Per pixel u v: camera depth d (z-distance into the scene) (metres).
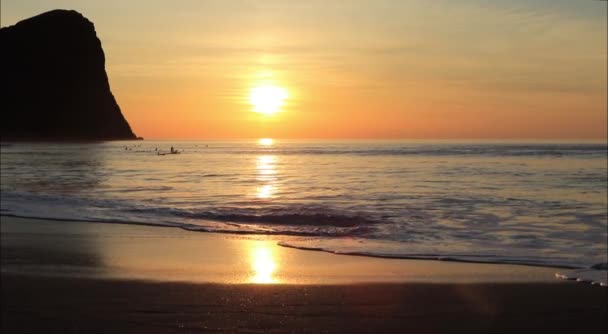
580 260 9.67
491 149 79.00
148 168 41.59
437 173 33.38
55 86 145.62
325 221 14.82
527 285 7.74
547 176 30.72
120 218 15.09
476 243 11.52
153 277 8.18
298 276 8.34
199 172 36.53
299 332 5.79
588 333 5.80
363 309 6.55
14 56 146.62
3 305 6.70
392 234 12.66
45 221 14.44
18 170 38.81
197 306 6.61
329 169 38.59
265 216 15.40
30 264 9.14
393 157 57.84
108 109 156.25
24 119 140.12
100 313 6.36
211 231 12.98
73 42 150.88
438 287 7.61
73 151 81.50
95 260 9.49
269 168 40.88
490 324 6.07
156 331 5.79
